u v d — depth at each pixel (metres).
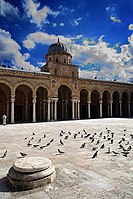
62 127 22.19
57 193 4.51
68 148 9.80
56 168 6.46
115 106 52.84
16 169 5.07
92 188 4.79
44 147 10.11
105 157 7.92
